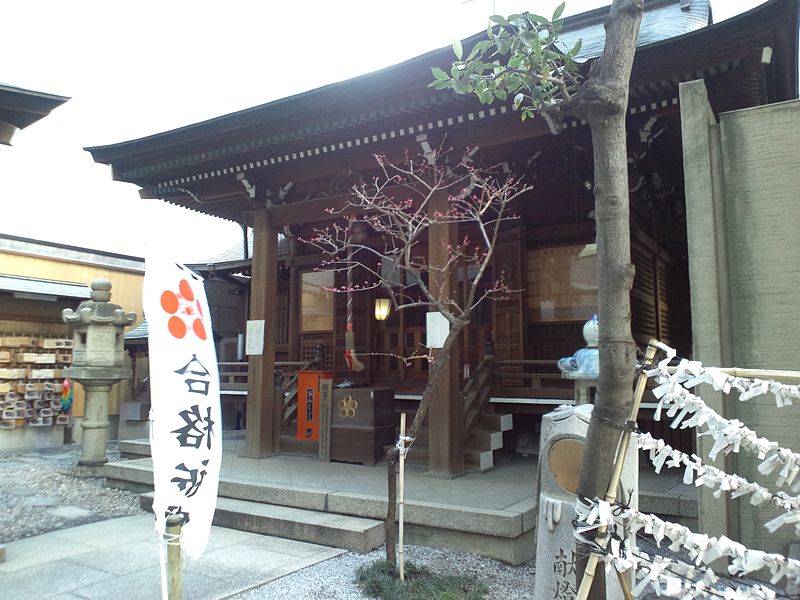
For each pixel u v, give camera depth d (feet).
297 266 43.80
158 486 11.25
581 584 6.77
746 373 6.72
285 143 26.91
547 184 32.63
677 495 19.24
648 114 21.50
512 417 29.76
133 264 55.42
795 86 23.97
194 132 27.84
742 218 13.73
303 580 15.30
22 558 17.44
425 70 21.42
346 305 40.70
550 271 33.24
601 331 7.40
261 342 29.94
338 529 18.07
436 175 25.38
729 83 20.07
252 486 22.04
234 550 17.87
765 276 13.34
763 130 13.71
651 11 39.81
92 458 31.63
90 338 31.65
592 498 7.24
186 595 14.25
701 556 6.29
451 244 26.40
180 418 11.80
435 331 24.16
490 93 10.24
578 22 41.50
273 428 30.19
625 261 7.39
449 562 16.79
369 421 26.99
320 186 31.81
